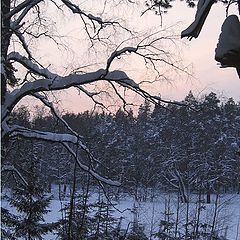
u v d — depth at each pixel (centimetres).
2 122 1018
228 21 464
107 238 1038
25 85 1042
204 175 2358
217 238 1670
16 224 942
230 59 454
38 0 1147
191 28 515
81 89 1152
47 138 1073
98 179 1062
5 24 1053
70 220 717
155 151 3878
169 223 1680
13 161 1034
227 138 4028
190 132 3819
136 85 1083
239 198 2892
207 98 1199
